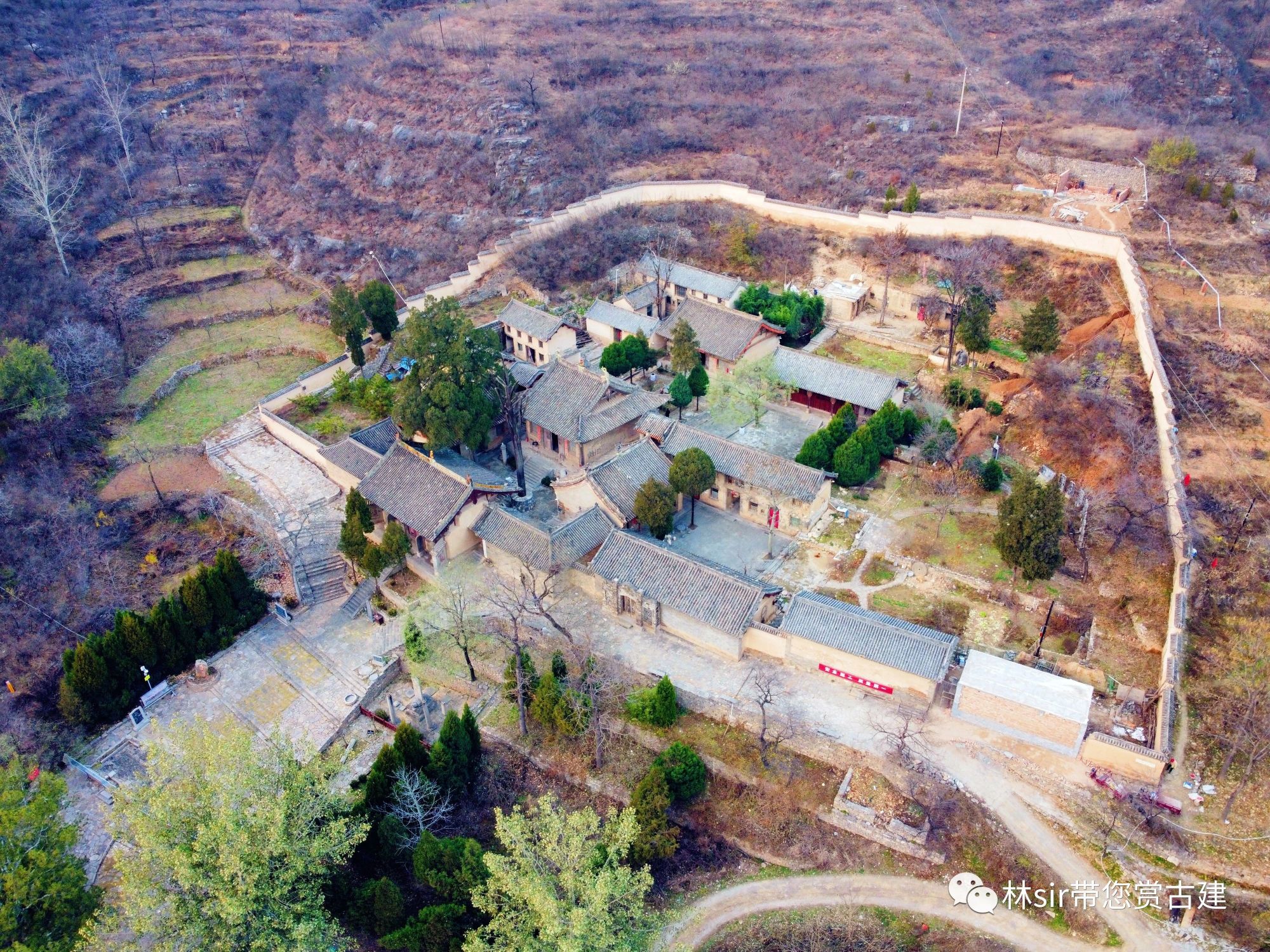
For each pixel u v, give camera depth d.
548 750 50.38
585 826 39.91
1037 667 49.84
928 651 48.09
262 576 61.19
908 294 83.62
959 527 60.22
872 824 44.66
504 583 59.44
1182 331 69.31
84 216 94.44
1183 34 112.38
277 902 37.81
